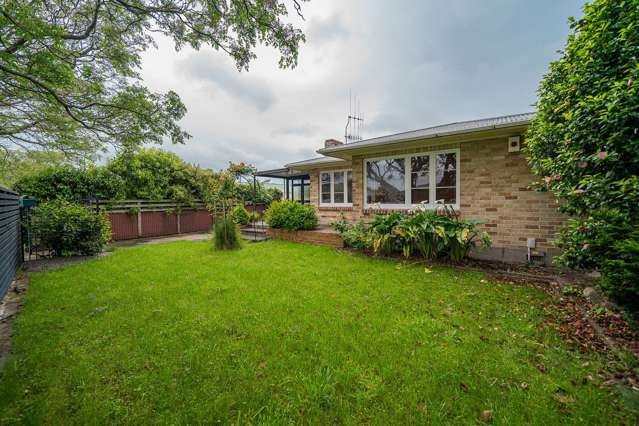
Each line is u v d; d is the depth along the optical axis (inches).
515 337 109.3
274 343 106.1
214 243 321.1
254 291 167.0
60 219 273.4
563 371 87.3
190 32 175.8
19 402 76.8
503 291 163.5
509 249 228.8
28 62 139.7
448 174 260.1
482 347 102.0
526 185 221.1
